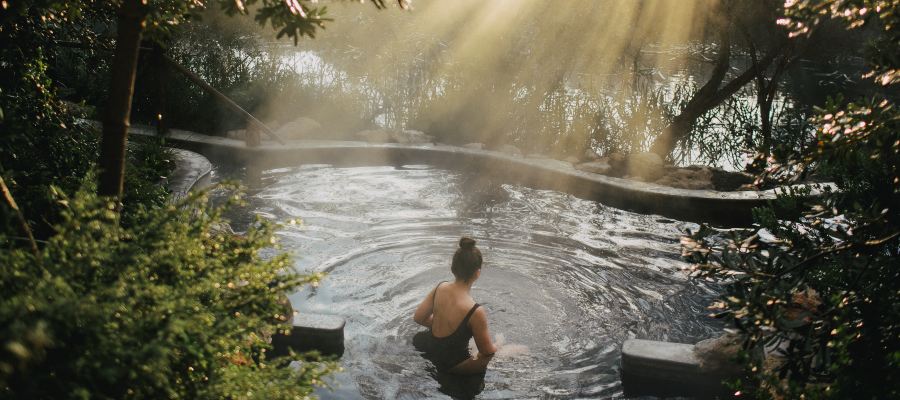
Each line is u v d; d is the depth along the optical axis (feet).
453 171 36.73
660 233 28.94
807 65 54.60
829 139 10.27
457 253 18.40
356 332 19.35
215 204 29.48
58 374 7.35
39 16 15.79
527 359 18.56
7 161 13.71
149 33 12.66
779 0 35.68
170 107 38.86
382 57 43.75
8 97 15.19
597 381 17.72
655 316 21.31
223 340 8.79
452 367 17.71
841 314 10.24
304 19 11.08
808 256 10.98
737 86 39.24
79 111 19.34
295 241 25.84
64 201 9.34
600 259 25.63
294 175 34.78
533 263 24.93
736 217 30.66
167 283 9.15
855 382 10.23
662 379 17.70
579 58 43.19
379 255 24.98
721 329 20.68
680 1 37.73
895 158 10.56
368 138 38.73
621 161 35.14
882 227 10.90
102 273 8.45
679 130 40.04
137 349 7.67
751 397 16.28
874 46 10.48
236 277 9.73
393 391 16.65
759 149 11.05
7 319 6.63
